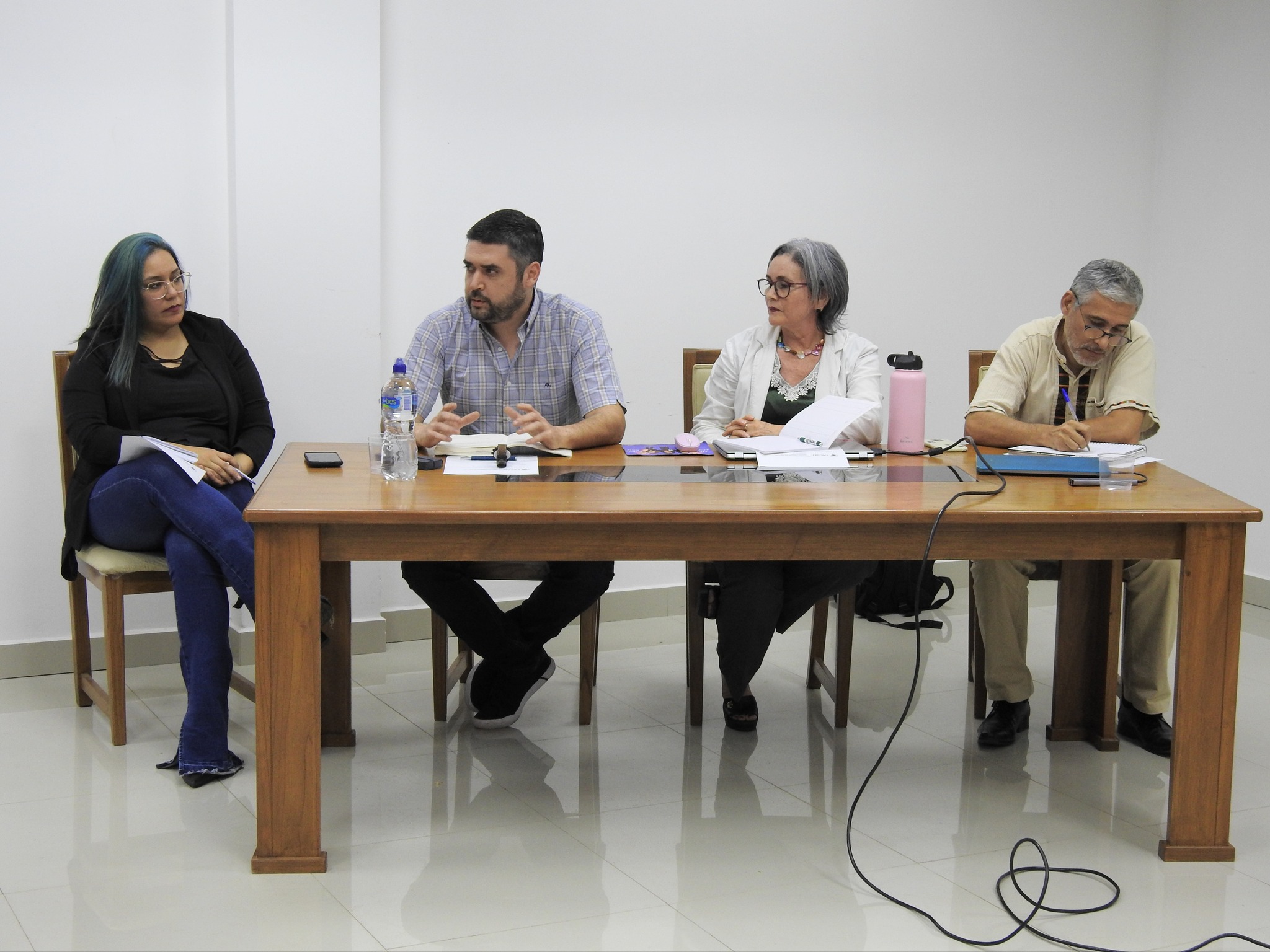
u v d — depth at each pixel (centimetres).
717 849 219
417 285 345
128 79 306
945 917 194
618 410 276
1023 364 283
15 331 303
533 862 212
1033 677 323
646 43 362
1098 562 271
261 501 200
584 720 285
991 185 416
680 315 378
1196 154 423
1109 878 208
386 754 264
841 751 270
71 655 318
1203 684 211
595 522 200
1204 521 204
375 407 335
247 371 287
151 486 246
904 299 409
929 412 420
